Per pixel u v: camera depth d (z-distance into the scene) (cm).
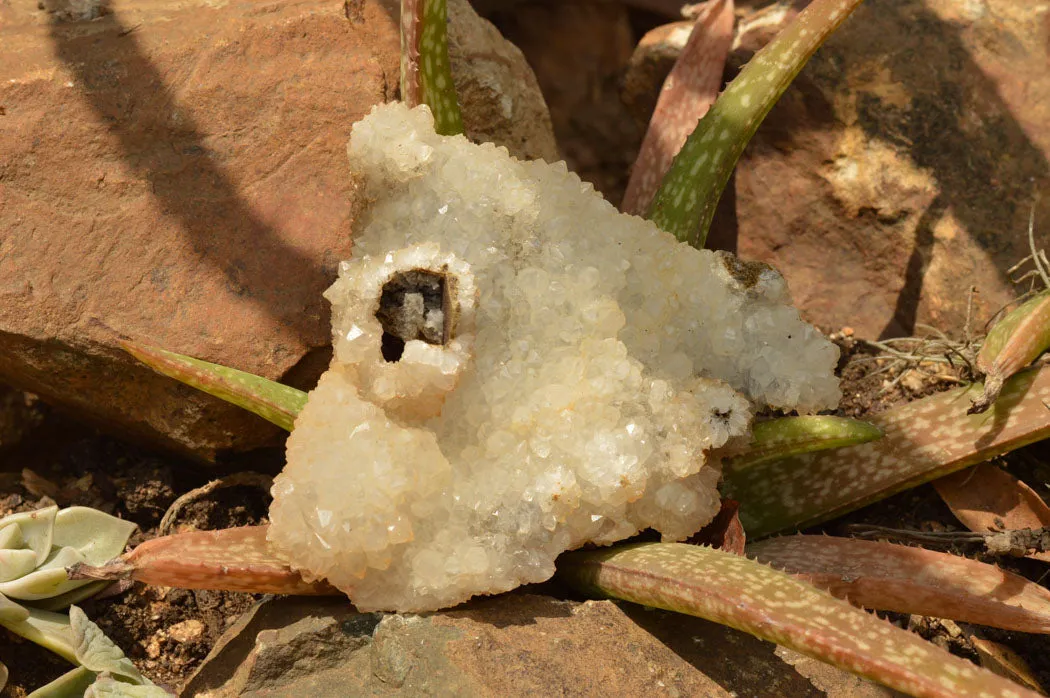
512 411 66
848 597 66
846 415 76
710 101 79
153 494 73
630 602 67
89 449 75
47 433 76
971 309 76
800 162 80
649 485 67
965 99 79
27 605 69
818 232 80
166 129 72
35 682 69
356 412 66
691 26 85
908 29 80
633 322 69
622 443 66
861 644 61
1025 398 69
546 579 66
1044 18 79
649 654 65
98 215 71
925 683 60
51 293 70
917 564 68
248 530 66
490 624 65
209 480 75
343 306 68
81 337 70
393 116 69
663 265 69
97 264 71
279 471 75
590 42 106
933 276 78
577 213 70
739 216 82
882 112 79
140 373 71
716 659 66
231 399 67
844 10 72
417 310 67
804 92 80
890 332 79
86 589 69
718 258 71
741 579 63
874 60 79
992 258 77
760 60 73
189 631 70
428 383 66
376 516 64
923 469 70
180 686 69
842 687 66
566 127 104
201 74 72
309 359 72
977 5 80
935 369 76
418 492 65
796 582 62
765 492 71
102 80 72
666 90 79
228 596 71
